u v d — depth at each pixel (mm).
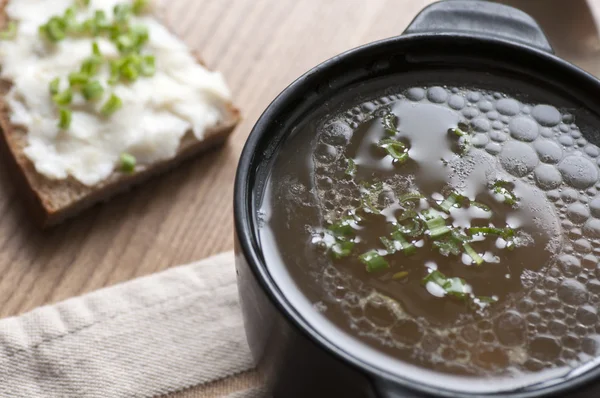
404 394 358
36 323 463
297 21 566
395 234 391
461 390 368
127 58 518
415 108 417
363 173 403
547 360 374
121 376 455
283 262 388
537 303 383
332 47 561
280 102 400
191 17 562
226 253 489
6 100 513
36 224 498
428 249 389
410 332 377
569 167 407
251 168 394
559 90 419
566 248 392
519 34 428
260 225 394
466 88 422
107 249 494
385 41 412
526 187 403
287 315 370
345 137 410
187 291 475
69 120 501
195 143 515
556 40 539
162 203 508
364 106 416
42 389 451
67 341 460
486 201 399
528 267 388
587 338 378
